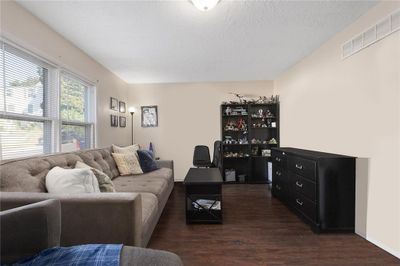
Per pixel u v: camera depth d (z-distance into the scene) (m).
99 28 2.46
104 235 1.42
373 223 2.17
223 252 2.04
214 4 1.95
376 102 2.12
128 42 2.85
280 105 4.69
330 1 2.02
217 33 2.62
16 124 2.10
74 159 2.23
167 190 3.17
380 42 2.07
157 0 1.96
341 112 2.65
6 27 1.89
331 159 2.40
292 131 4.08
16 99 2.07
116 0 1.96
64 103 2.83
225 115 4.97
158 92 5.07
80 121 3.19
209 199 2.83
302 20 2.36
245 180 4.85
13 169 1.54
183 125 5.06
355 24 2.39
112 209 1.42
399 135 1.89
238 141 4.92
